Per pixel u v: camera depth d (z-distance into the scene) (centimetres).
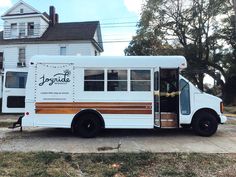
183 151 882
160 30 3706
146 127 1077
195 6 3638
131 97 1078
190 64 3731
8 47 3412
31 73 1077
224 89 3722
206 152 877
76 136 1120
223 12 3559
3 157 819
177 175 703
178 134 1150
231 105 3519
